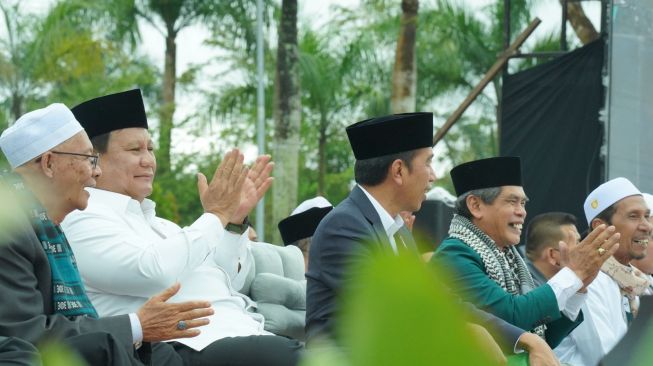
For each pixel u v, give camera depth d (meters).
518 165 7.13
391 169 5.92
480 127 36.81
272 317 6.89
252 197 6.09
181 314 4.78
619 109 13.67
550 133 16.00
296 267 7.94
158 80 41.16
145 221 6.12
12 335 4.32
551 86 15.96
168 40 39.16
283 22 30.92
